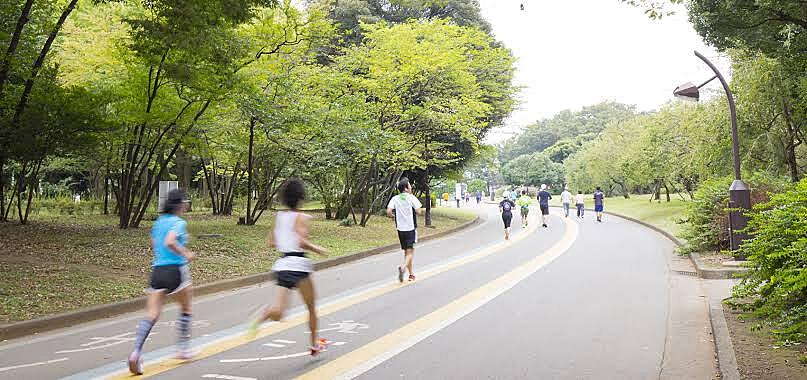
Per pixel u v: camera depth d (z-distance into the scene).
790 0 13.95
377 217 30.30
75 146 15.41
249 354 6.07
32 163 17.59
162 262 5.81
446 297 9.23
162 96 16.17
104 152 17.92
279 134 20.02
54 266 10.88
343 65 22.73
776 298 6.32
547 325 7.28
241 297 10.07
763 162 21.42
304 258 5.84
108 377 5.38
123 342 6.89
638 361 5.76
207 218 25.20
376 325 7.36
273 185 24.91
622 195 66.06
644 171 38.12
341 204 27.39
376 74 21.34
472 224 31.34
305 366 5.61
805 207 6.18
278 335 6.89
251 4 13.64
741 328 6.71
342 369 5.51
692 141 26.52
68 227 16.98
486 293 9.52
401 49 21.08
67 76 18.00
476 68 28.08
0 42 14.12
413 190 34.81
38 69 14.33
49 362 6.02
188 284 5.98
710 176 24.06
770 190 13.44
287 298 5.71
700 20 16.27
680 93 14.12
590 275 11.44
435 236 23.08
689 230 15.09
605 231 23.22
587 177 60.16
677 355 5.97
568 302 8.74
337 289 10.48
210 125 19.38
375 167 24.55
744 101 20.03
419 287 10.30
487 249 16.97
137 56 13.75
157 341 6.82
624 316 7.78
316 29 18.75
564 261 13.62
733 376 4.93
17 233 14.63
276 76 18.36
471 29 25.31
